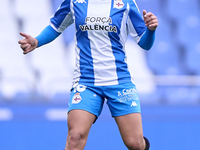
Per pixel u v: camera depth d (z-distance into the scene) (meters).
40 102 29.52
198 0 41.84
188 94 34.44
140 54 38.22
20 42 12.56
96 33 12.62
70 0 13.19
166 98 33.94
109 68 12.66
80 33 12.84
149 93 34.81
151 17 12.12
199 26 40.56
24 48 12.71
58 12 13.55
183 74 37.97
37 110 27.58
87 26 12.65
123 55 13.05
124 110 12.65
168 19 41.09
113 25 12.61
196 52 39.12
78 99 12.49
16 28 39.59
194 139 25.36
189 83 34.28
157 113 27.19
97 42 12.66
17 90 35.09
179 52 39.03
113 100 12.74
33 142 25.45
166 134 25.45
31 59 37.38
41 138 25.48
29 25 39.88
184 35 40.12
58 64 37.16
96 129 25.31
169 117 26.77
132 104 12.72
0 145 25.33
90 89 12.67
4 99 32.00
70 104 12.64
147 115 26.92
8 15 40.06
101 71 12.63
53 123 25.83
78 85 12.80
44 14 40.38
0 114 27.19
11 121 26.17
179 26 40.62
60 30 13.80
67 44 38.12
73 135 11.86
